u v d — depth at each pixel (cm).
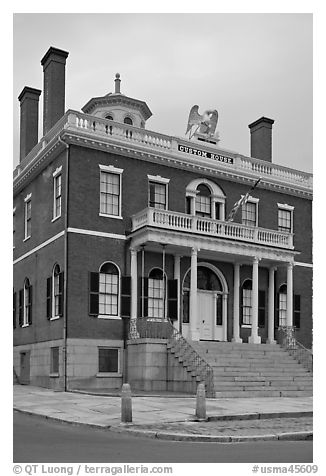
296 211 3694
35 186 3297
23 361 3328
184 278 3144
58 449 1320
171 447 1364
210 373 2403
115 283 2923
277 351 2983
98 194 2923
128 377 2820
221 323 3272
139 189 3056
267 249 3206
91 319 2820
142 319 2823
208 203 3325
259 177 3484
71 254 2812
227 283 3300
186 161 3197
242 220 3438
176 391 2611
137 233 2877
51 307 2923
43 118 3384
